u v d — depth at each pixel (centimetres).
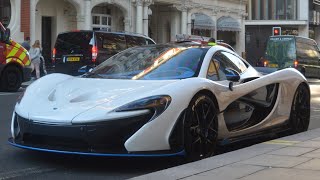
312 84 2423
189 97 546
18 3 2298
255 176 465
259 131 691
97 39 1559
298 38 2462
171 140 528
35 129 537
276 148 607
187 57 638
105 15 2862
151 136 515
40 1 2514
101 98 545
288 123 756
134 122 513
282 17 5044
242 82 661
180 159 581
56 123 520
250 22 4816
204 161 532
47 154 621
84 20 2595
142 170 551
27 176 522
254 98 677
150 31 3300
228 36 3959
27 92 605
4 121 923
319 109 1242
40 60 2109
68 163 578
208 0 3447
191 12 3297
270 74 718
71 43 1600
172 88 543
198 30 3491
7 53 1541
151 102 522
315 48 2639
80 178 518
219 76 635
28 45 2047
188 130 542
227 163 522
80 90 575
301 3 4981
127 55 689
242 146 709
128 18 2839
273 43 2489
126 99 531
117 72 643
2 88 1546
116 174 534
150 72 620
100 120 509
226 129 617
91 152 514
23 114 554
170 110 527
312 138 688
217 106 594
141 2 2866
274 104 717
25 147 548
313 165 509
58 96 572
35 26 2481
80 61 1570
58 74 661
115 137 513
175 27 3228
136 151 512
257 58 4838
